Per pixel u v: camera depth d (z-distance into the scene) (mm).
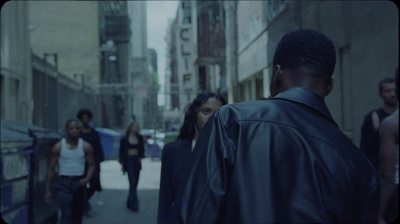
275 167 1229
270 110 1323
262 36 10922
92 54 32062
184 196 1262
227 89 15172
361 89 6387
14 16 12711
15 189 5195
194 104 3232
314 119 1327
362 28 6293
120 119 32656
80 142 5449
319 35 1412
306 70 1379
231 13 14164
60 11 32000
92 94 27547
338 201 1216
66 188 5301
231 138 1284
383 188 2803
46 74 16516
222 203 1211
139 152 8180
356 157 1326
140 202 8812
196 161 1302
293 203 1189
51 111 17422
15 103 12688
